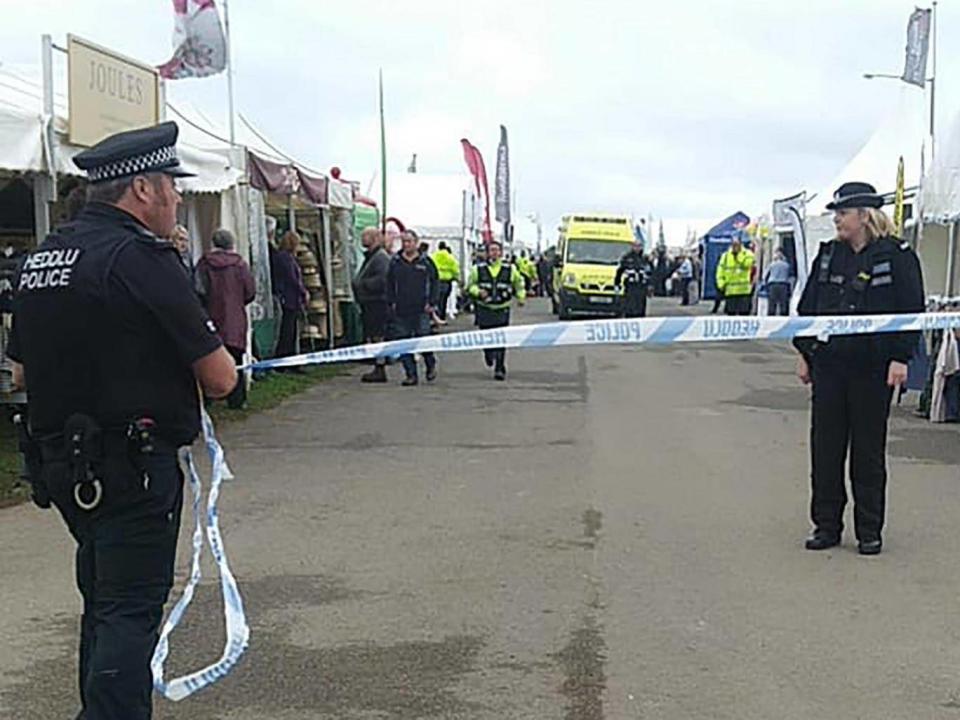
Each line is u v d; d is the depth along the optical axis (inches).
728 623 214.7
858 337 255.9
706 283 1670.8
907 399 533.3
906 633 209.9
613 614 219.6
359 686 185.0
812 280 269.1
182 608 173.0
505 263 605.0
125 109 404.5
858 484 262.1
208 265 447.2
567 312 1181.1
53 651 200.1
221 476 176.2
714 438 422.6
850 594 232.2
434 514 300.0
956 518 297.4
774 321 248.2
